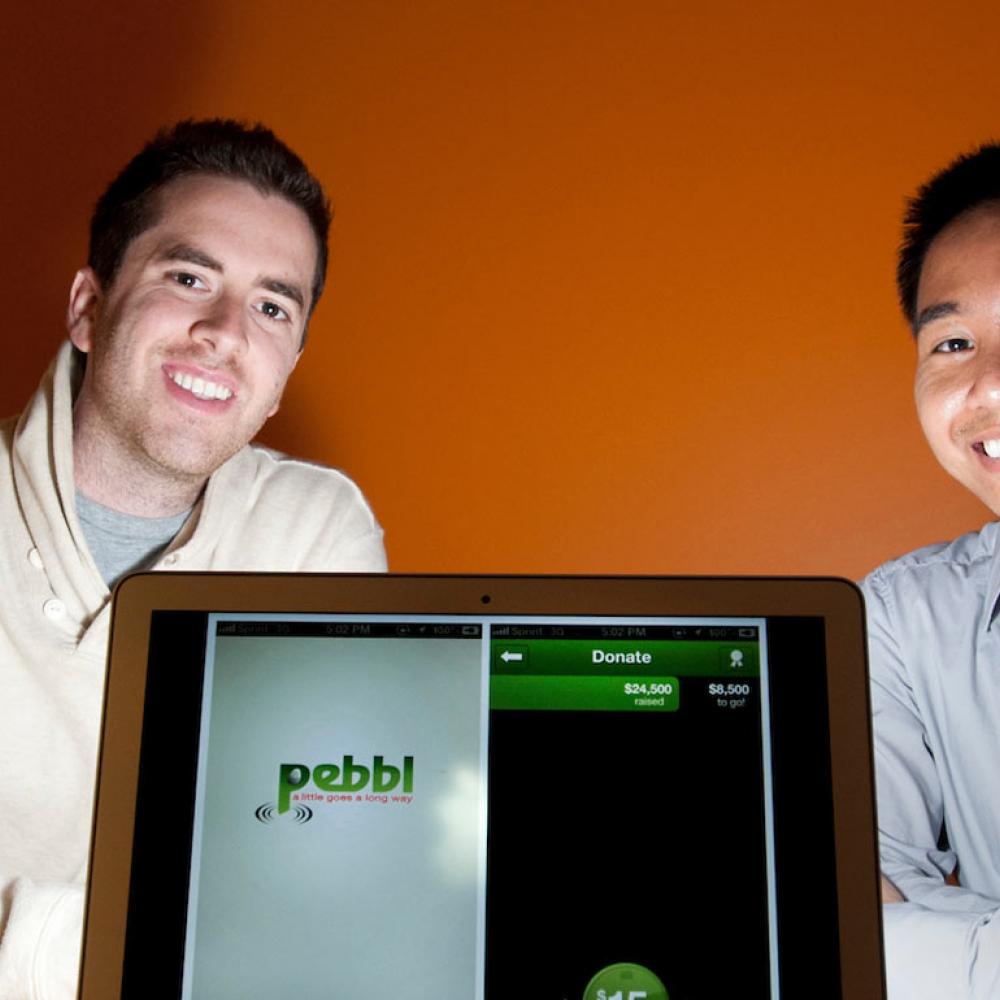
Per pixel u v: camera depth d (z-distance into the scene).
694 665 0.63
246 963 0.60
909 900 1.13
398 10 1.75
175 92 1.70
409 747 0.62
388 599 0.64
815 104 1.71
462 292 1.71
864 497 1.64
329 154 1.72
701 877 0.61
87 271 1.23
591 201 1.72
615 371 1.69
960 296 1.25
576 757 0.62
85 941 0.59
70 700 1.08
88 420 1.17
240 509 1.24
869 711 0.62
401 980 0.60
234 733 0.62
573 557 1.67
